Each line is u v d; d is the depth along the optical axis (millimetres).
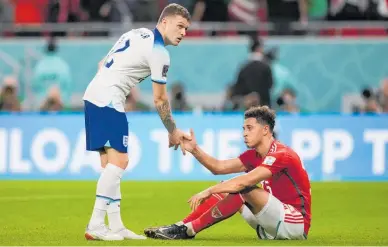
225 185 25422
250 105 57094
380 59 61969
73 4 64250
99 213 26297
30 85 61906
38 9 68062
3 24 63188
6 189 46906
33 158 53281
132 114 53312
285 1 64188
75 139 53188
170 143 27672
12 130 53438
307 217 26672
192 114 53812
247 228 32031
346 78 62062
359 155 53312
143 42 26219
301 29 62781
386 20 63812
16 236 28281
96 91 26266
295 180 26484
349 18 63875
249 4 63812
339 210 39031
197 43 62188
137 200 42531
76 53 62125
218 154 53281
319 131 53500
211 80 62250
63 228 31812
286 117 53719
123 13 64062
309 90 62031
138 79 26609
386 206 40656
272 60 61281
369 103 59938
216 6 64188
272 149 26781
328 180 52875
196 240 26266
